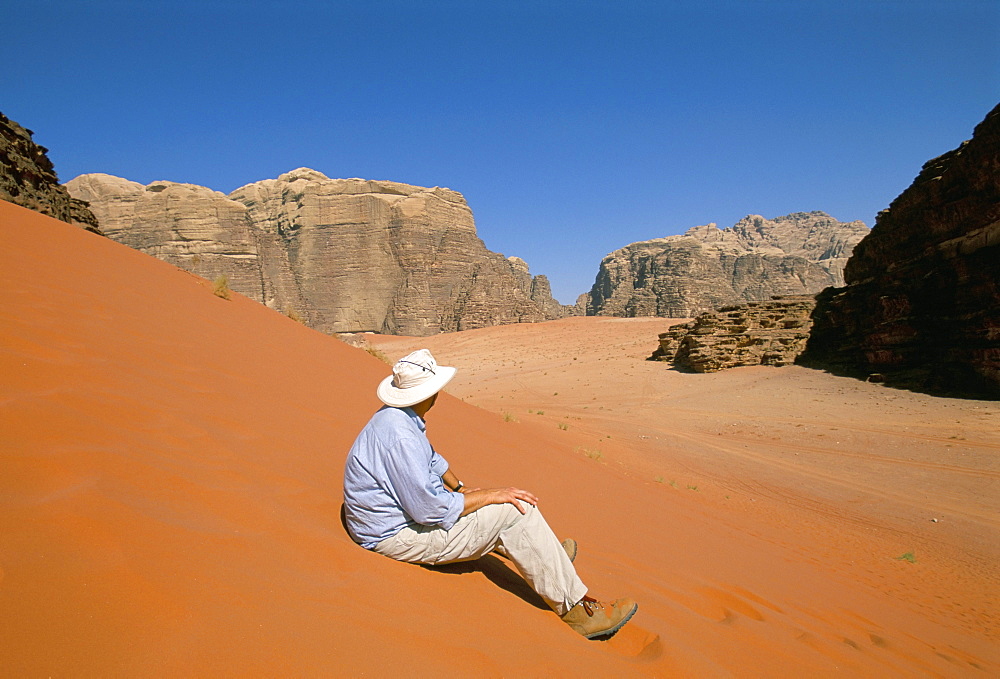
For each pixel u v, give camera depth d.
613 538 6.52
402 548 3.10
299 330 15.85
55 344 5.31
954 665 5.79
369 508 3.09
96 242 15.00
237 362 8.03
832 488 21.88
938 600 9.70
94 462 2.95
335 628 2.14
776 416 36.91
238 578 2.26
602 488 10.46
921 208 43.12
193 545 2.40
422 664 2.11
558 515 6.70
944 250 40.25
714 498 17.31
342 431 6.30
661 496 13.37
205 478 3.33
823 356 52.25
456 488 3.80
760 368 53.81
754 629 4.31
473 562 3.69
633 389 54.00
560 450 15.05
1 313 5.68
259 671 1.78
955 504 19.86
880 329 43.38
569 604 3.19
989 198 36.50
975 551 14.58
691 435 33.12
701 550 7.84
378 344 165.88
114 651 1.67
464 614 2.71
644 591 4.41
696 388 50.69
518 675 2.29
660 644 3.18
